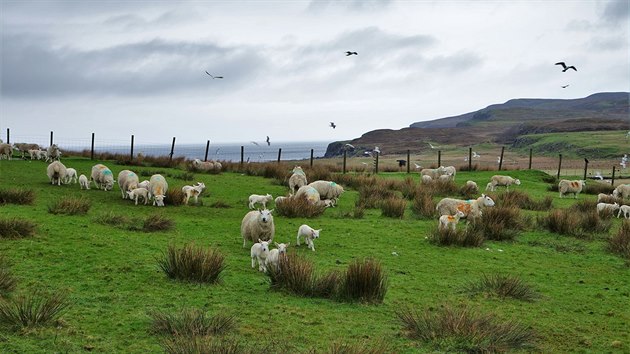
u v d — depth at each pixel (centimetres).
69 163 3428
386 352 809
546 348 883
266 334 866
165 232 1667
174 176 3191
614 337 948
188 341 757
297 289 1105
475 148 14138
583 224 2084
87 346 767
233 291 1097
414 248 1620
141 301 994
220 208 2281
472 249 1652
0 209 1798
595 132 15088
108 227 1658
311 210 2125
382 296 1090
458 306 1071
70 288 1039
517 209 2144
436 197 2922
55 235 1457
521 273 1391
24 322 828
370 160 7944
